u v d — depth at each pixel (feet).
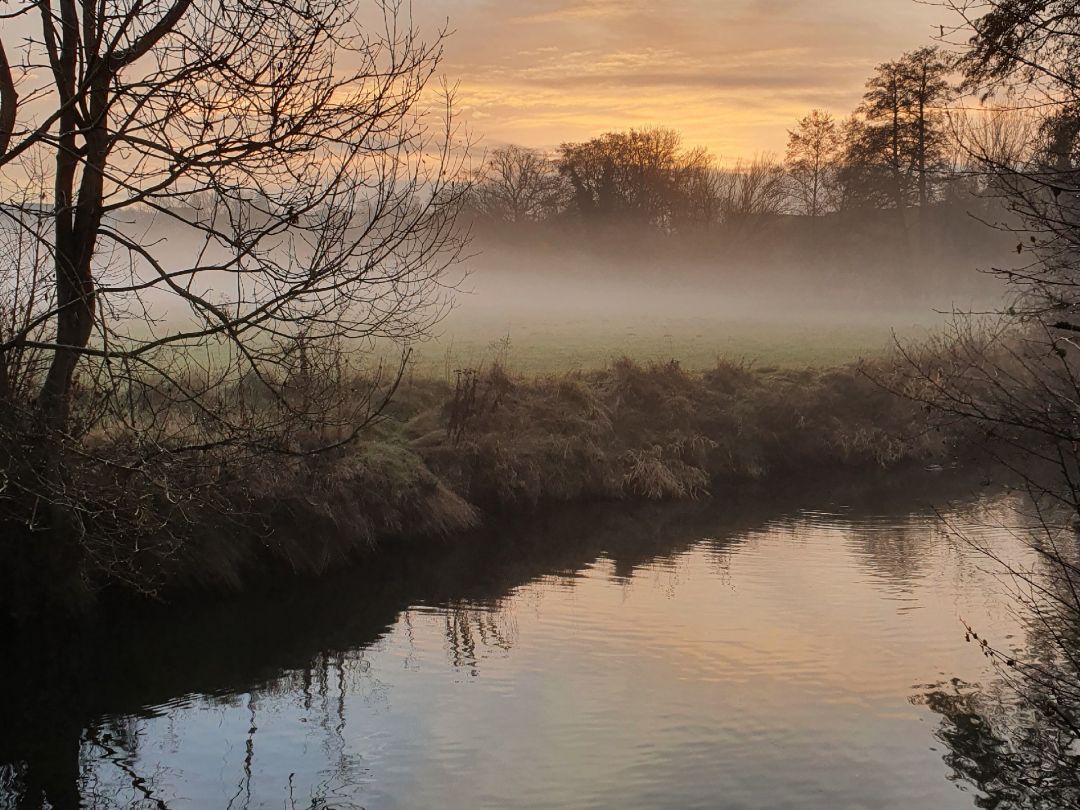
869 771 27.94
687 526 60.39
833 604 43.47
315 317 25.59
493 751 29.45
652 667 36.32
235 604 43.34
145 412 36.19
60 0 28.58
